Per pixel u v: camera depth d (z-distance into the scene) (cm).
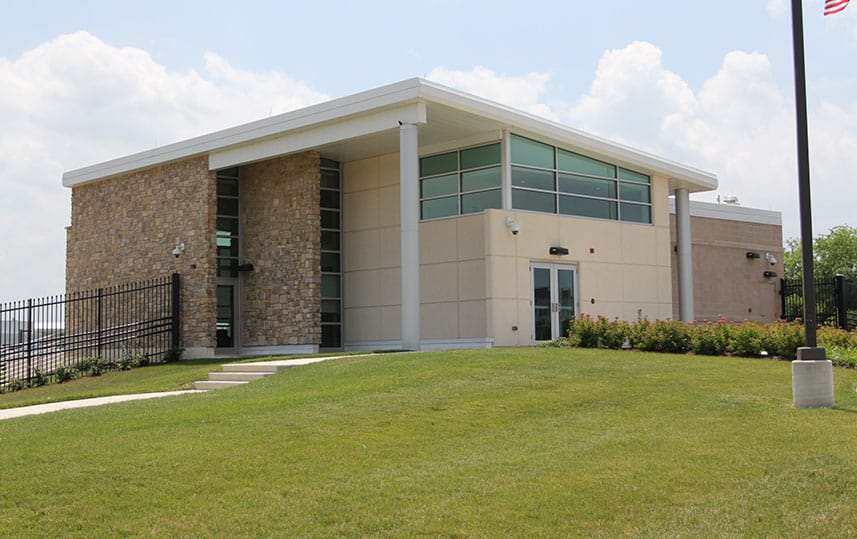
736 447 936
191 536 706
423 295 2405
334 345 2622
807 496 763
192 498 795
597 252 2536
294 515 748
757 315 3497
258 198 2605
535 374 1411
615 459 905
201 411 1200
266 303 2555
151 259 2695
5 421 1257
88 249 2953
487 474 859
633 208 2706
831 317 3031
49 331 2964
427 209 2467
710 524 709
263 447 963
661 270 2753
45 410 1456
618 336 1911
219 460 909
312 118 2250
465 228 2319
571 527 714
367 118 2159
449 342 2336
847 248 5334
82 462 907
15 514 758
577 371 1445
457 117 2177
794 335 1723
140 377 2083
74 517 752
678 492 793
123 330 2728
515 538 692
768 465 859
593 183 2573
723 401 1204
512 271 2292
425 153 2478
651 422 1084
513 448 963
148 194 2730
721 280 3378
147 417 1176
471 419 1104
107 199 2889
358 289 2616
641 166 2688
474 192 2366
